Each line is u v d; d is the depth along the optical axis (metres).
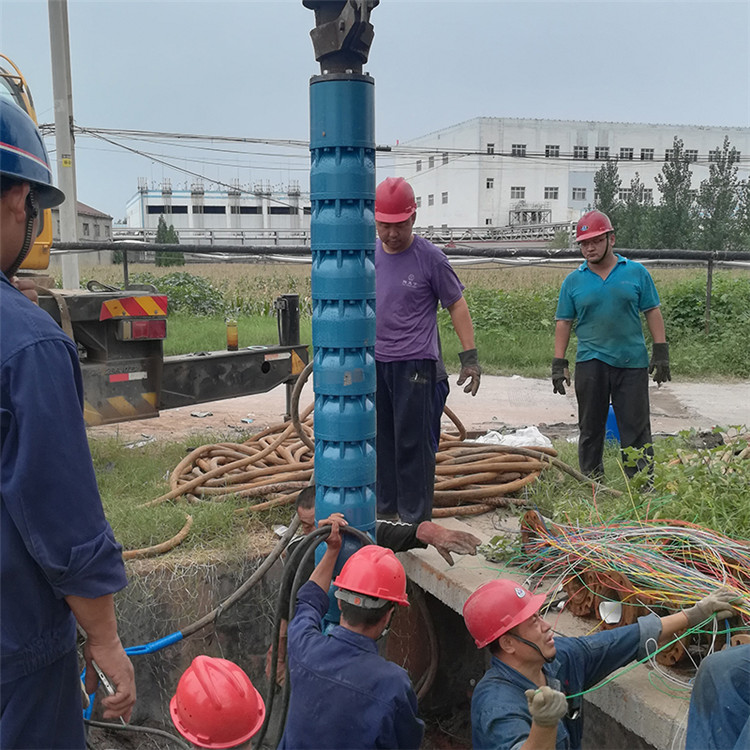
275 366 6.84
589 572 3.54
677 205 40.03
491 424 8.27
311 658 2.74
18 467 1.90
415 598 4.94
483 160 74.12
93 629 2.12
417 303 4.15
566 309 5.55
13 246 2.14
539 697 2.22
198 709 3.02
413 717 2.72
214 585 4.70
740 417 9.11
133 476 5.91
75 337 5.73
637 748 3.59
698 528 3.55
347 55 2.90
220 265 34.34
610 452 6.21
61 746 2.19
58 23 11.70
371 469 3.18
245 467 5.90
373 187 3.04
